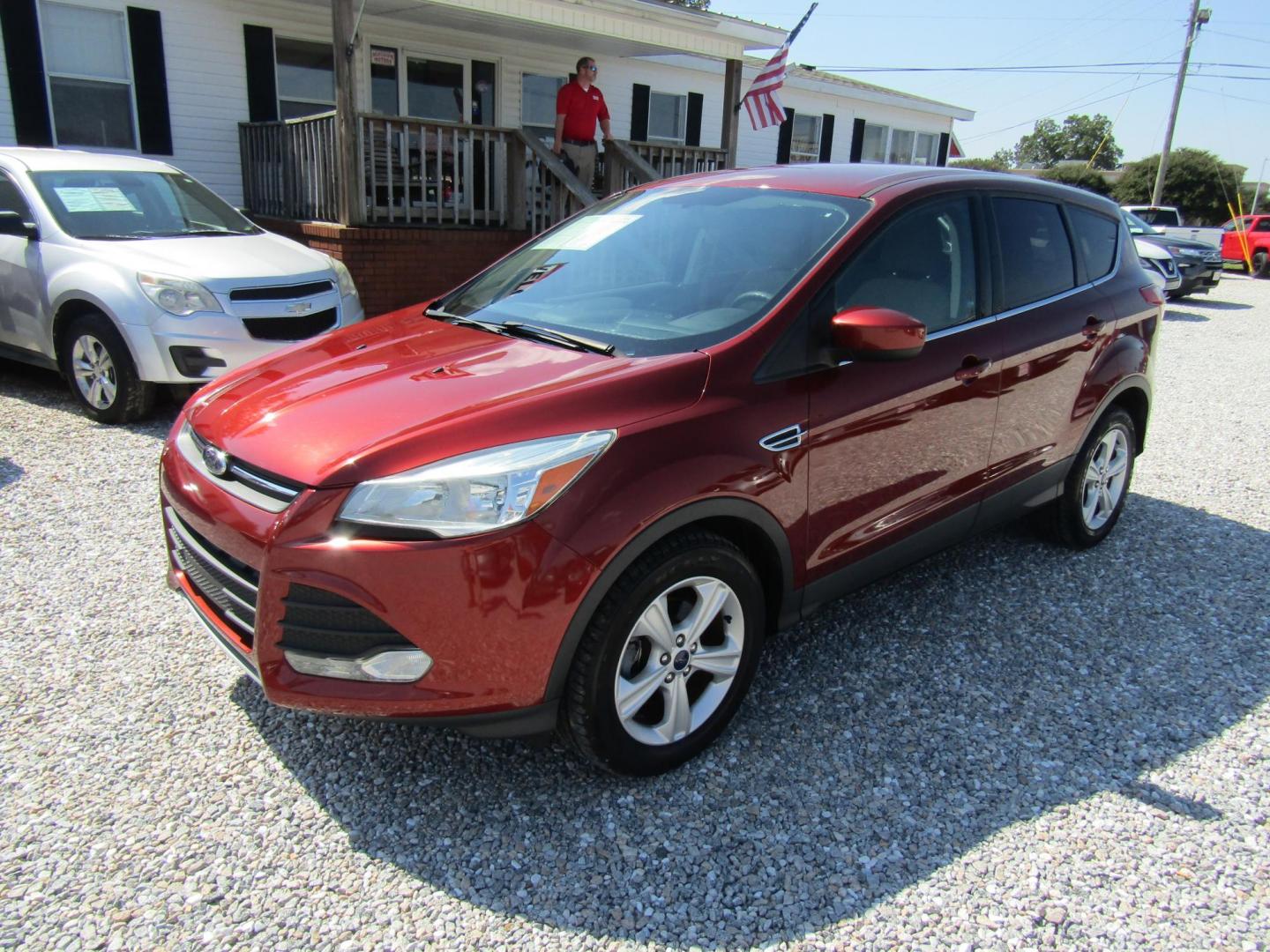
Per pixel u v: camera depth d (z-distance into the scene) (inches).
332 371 112.2
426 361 111.5
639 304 121.3
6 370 282.4
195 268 220.2
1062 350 148.3
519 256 149.4
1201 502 207.9
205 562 100.9
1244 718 121.0
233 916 83.2
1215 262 669.3
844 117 746.2
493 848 93.0
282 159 379.9
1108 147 3132.4
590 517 90.6
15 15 351.3
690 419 99.2
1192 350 438.3
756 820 98.4
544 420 93.0
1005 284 140.8
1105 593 157.0
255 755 105.7
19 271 234.8
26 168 243.9
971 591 155.9
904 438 122.5
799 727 115.3
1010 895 88.8
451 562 86.4
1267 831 99.0
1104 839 97.0
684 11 441.7
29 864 88.0
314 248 357.4
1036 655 135.5
